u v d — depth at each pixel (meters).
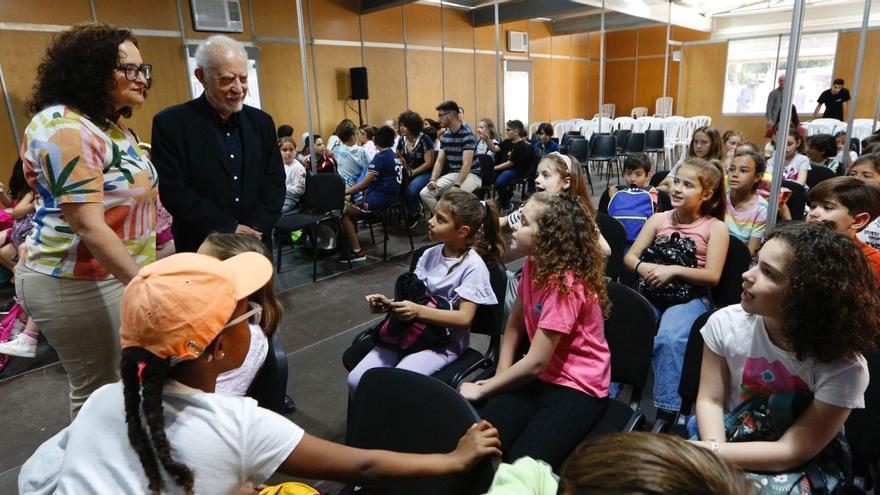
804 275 1.00
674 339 1.89
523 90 11.02
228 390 1.39
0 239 3.56
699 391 1.30
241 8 6.95
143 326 0.70
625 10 8.40
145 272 0.74
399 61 8.87
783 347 1.13
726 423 1.21
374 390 1.24
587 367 1.52
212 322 0.74
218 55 2.05
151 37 6.20
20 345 2.70
